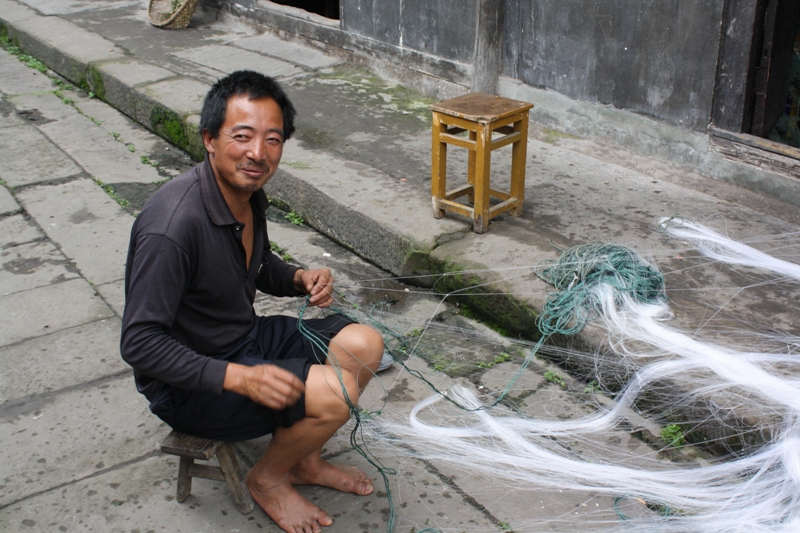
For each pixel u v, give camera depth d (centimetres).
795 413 275
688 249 379
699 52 437
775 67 431
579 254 366
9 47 862
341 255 445
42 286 407
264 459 248
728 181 444
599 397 318
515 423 302
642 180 465
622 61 479
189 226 218
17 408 312
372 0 652
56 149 600
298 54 728
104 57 732
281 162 498
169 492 267
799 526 243
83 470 278
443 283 388
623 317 331
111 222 480
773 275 356
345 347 252
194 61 718
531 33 532
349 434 297
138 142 621
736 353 304
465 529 251
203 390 214
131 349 213
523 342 356
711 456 286
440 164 404
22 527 252
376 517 255
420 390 325
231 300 237
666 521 251
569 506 260
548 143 525
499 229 406
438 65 611
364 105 605
